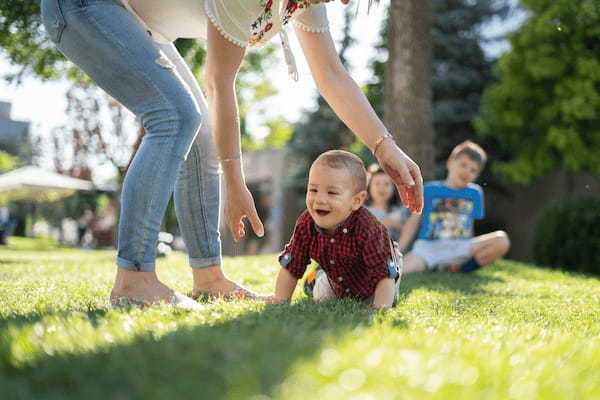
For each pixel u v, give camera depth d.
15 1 6.33
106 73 2.32
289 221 20.97
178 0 2.38
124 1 2.38
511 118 13.88
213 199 2.84
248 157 22.81
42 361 1.23
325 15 2.65
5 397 1.00
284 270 2.78
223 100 2.49
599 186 14.52
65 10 2.29
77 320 1.67
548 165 13.89
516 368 1.27
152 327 1.57
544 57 13.25
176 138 2.30
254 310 2.02
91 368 1.14
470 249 5.72
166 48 2.80
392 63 9.18
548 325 2.28
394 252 2.79
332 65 2.68
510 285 4.48
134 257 2.29
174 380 1.05
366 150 16.80
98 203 28.67
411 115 8.98
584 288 4.39
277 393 0.94
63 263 6.55
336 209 2.56
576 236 7.49
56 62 7.61
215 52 2.39
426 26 9.09
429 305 2.83
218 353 1.21
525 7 13.77
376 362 1.13
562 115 13.50
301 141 18.50
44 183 20.55
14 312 2.00
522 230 15.73
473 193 5.91
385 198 6.47
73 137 17.95
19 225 30.00
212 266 2.87
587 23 12.77
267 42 2.58
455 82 15.64
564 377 1.22
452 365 1.20
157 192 2.29
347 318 1.85
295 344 1.27
